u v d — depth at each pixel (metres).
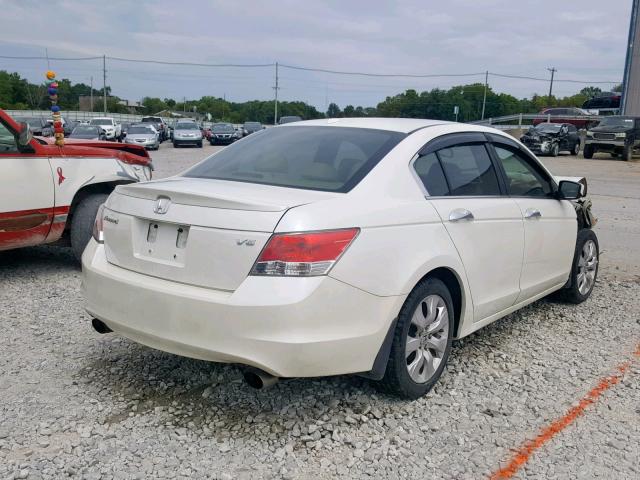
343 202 3.42
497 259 4.38
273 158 4.06
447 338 3.96
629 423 3.62
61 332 4.81
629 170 23.27
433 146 4.12
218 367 4.21
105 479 2.96
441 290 3.85
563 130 30.33
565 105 105.06
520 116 40.53
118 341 4.64
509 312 4.80
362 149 3.92
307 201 3.33
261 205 3.22
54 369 4.14
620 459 3.25
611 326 5.32
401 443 3.34
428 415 3.65
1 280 6.29
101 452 3.18
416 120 4.50
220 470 3.06
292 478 3.02
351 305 3.28
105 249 3.80
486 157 4.57
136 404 3.68
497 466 3.16
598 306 5.89
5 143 5.90
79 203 6.59
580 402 3.87
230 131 41.56
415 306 3.65
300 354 3.13
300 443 3.31
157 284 3.41
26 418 3.49
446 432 3.46
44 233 6.25
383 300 3.42
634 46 34.56
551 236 5.11
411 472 3.09
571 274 5.75
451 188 4.11
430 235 3.75
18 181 5.94
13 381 3.95
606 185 17.80
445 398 3.87
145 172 7.51
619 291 6.43
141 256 3.56
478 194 4.34
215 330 3.18
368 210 3.46
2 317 5.14
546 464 3.19
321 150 4.00
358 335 3.32
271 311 3.10
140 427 3.43
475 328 4.32
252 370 3.21
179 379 4.02
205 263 3.28
